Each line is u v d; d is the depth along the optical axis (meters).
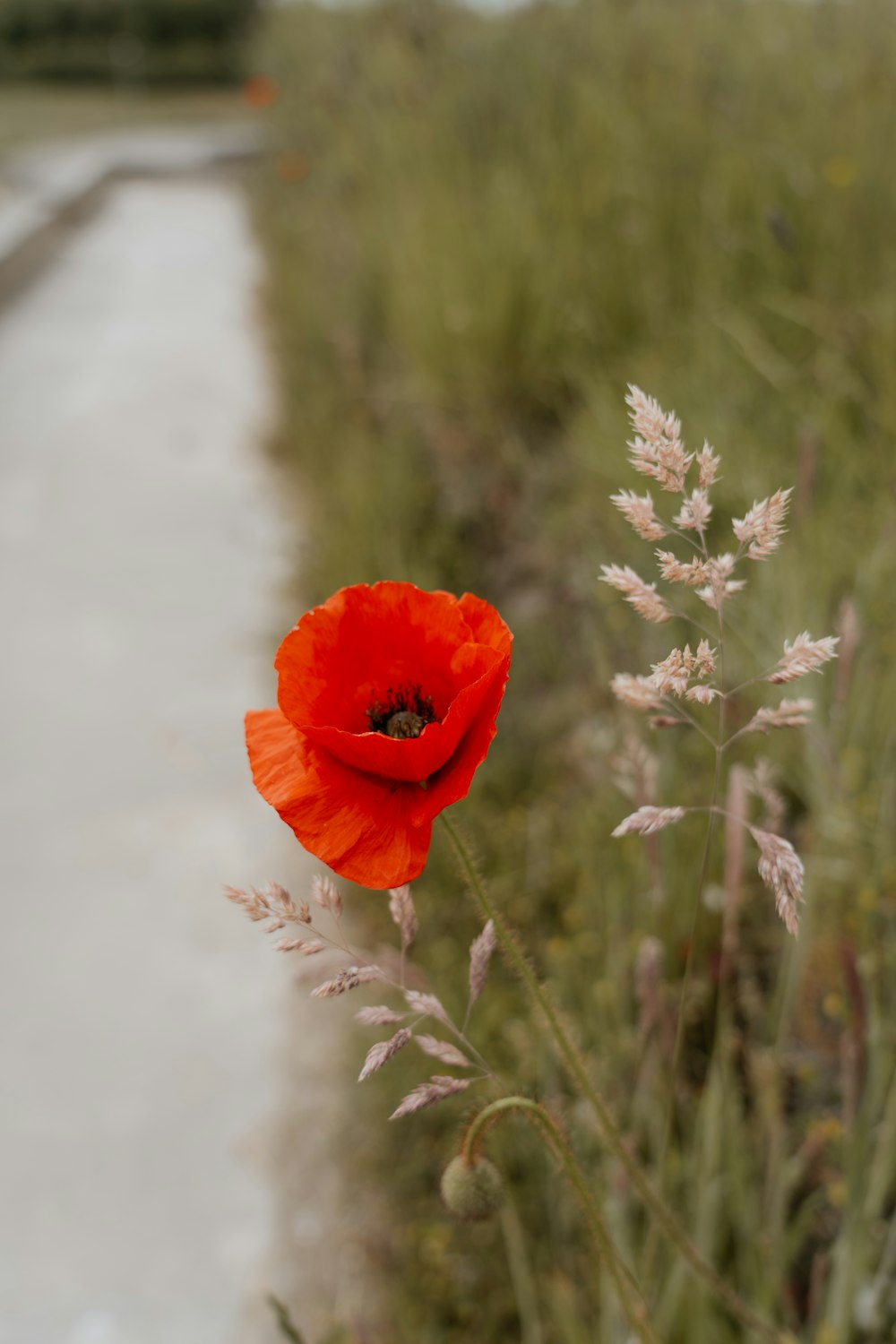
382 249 6.04
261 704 4.32
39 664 4.66
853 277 3.74
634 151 4.55
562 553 3.81
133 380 8.13
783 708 1.13
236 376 8.11
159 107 28.05
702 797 2.50
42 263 11.88
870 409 3.21
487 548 4.40
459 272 4.61
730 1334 1.87
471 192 5.23
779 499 1.04
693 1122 2.16
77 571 5.40
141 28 30.36
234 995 3.07
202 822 3.72
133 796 3.87
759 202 4.02
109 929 3.31
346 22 9.78
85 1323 2.34
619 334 4.39
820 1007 2.24
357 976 1.13
